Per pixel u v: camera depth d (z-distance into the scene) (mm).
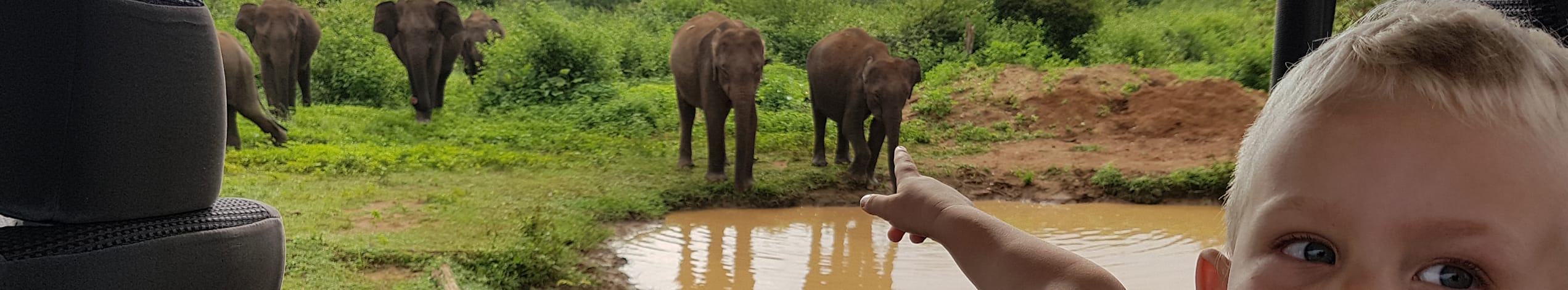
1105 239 6570
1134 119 11633
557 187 7664
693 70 8281
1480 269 562
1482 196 561
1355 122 607
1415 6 629
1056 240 6496
